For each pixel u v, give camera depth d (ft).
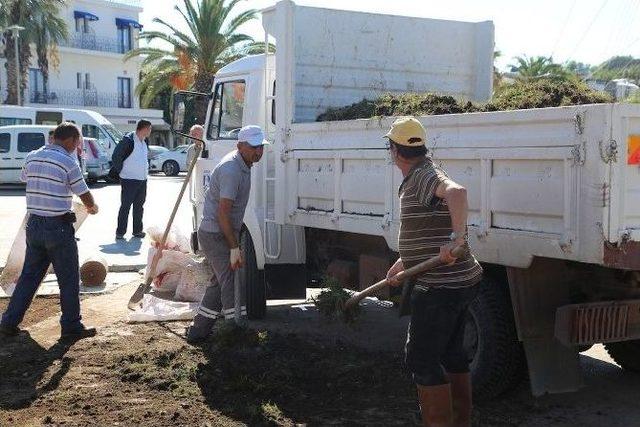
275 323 25.26
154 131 179.83
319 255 24.20
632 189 14.06
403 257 13.99
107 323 24.36
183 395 17.62
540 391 16.31
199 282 26.91
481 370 16.92
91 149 87.86
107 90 167.84
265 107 25.25
